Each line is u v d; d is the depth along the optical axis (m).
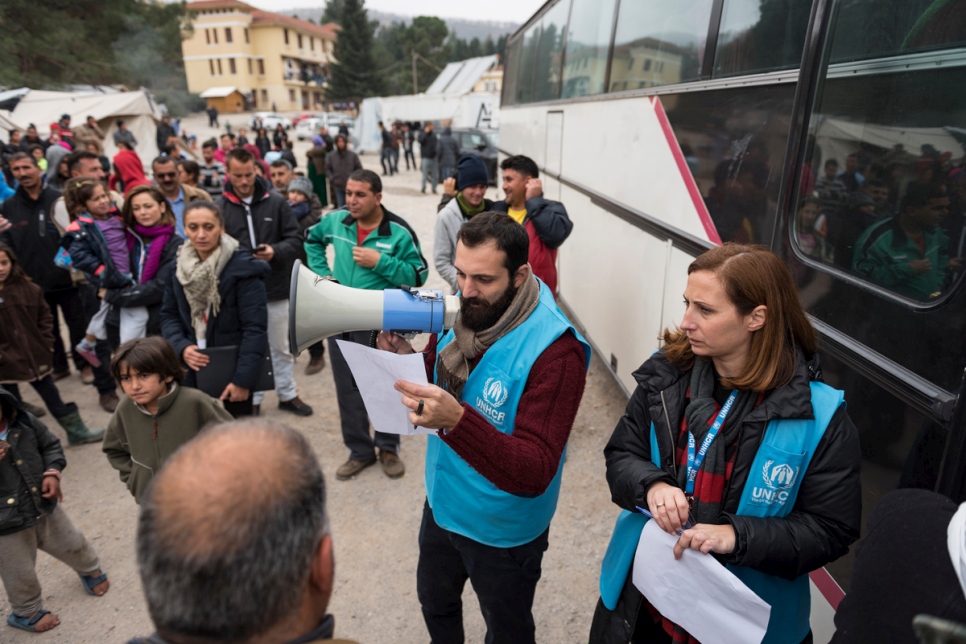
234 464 0.80
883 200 1.68
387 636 2.66
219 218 3.17
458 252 1.64
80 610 2.82
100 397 4.61
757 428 1.39
